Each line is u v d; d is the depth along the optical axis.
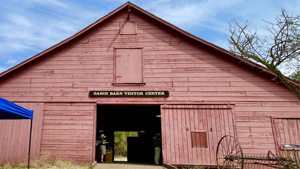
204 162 11.48
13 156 11.59
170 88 12.48
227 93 12.38
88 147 11.70
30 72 12.68
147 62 12.88
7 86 12.45
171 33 13.32
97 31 13.38
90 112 12.15
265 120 11.99
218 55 12.90
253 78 12.54
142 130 19.38
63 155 11.60
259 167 11.45
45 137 11.83
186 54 12.96
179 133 11.88
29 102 12.27
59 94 12.39
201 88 12.47
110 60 12.91
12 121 12.00
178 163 11.48
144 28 13.44
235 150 11.59
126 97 12.37
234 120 12.00
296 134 11.77
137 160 19.17
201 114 12.12
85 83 12.56
